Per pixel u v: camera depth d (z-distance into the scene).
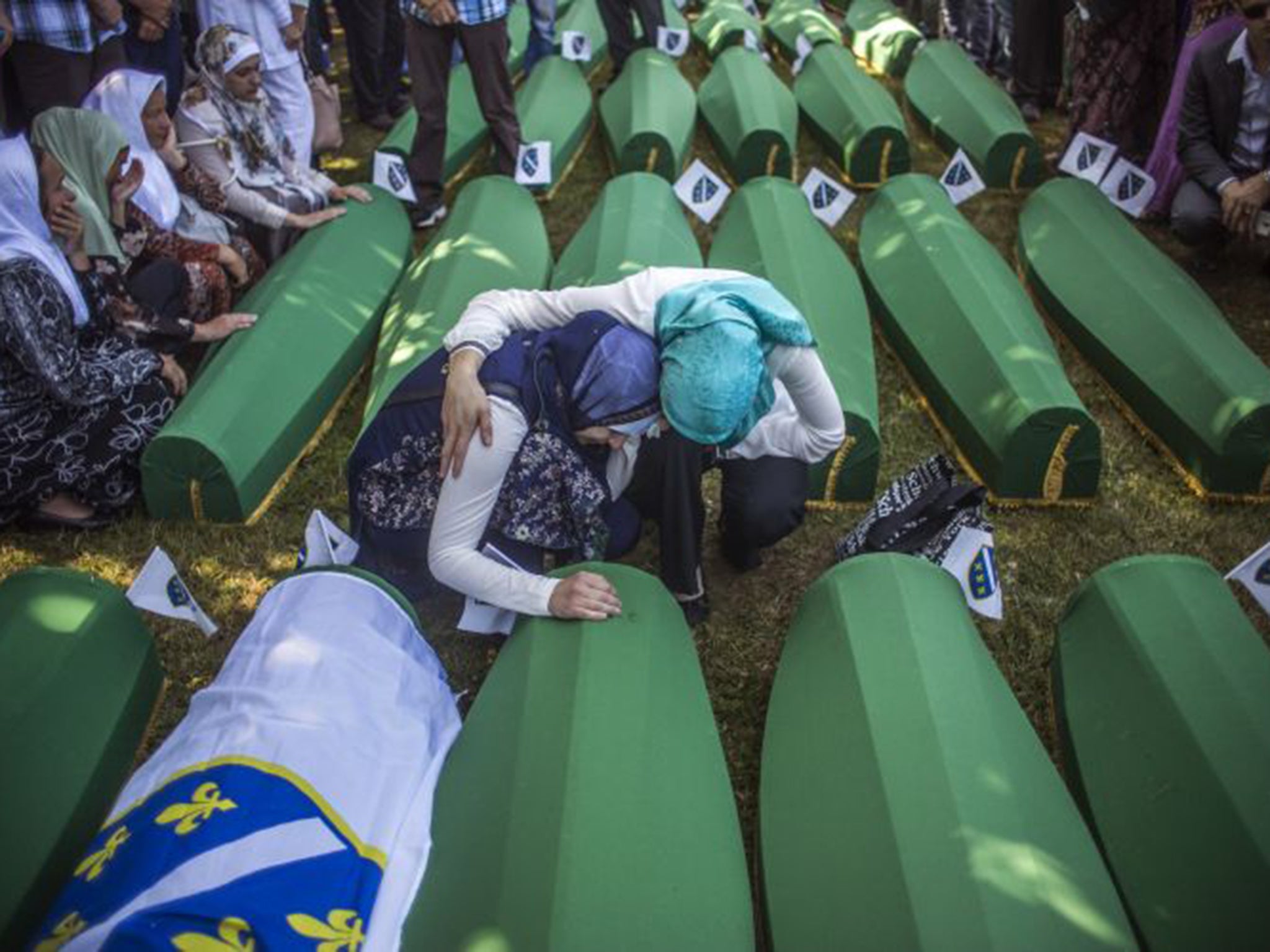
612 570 2.62
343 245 4.33
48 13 3.95
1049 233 4.51
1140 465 3.60
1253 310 4.38
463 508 2.31
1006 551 3.26
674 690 2.41
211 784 1.99
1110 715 2.43
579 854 1.94
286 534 3.32
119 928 1.68
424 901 2.00
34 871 2.10
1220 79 4.23
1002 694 2.44
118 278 3.52
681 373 2.10
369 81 6.14
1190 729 2.26
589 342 2.26
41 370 3.03
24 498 3.22
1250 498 3.41
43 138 3.34
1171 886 2.10
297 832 1.93
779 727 2.45
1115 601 2.59
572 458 2.39
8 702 2.31
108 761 2.40
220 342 3.82
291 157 4.63
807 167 5.79
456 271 4.07
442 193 5.11
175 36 4.73
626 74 6.16
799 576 3.17
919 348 3.84
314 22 6.42
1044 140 6.05
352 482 2.63
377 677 2.35
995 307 3.77
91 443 3.24
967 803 2.05
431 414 2.46
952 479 2.95
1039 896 1.90
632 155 5.33
